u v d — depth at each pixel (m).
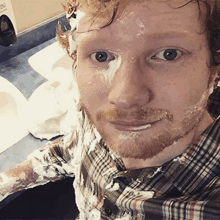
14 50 1.23
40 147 0.90
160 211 0.58
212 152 0.59
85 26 0.45
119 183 0.67
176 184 0.60
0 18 1.13
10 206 1.04
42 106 1.00
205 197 0.56
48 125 0.97
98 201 0.71
